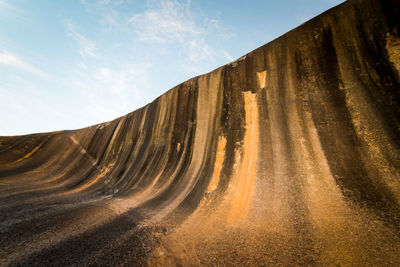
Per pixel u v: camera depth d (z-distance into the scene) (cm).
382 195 431
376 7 666
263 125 823
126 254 432
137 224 622
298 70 805
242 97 977
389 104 534
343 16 743
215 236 502
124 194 1095
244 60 1095
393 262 312
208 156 973
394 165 455
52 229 574
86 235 535
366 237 371
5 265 384
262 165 716
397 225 368
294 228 455
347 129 583
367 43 650
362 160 512
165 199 880
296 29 900
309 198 522
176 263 398
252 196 637
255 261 382
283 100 804
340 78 666
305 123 691
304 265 349
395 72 562
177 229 571
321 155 594
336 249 365
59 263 394
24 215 695
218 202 696
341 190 492
